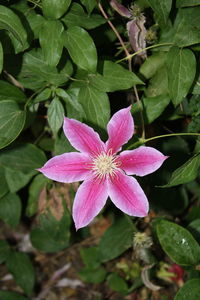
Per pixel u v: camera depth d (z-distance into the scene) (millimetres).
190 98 725
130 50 715
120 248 823
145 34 685
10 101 653
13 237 1051
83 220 588
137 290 944
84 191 597
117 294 968
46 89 681
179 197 859
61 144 695
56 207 817
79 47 622
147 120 689
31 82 679
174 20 692
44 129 800
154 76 704
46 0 623
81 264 1020
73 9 652
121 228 829
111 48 726
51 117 667
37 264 1028
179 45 656
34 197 834
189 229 735
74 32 625
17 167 762
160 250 862
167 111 750
